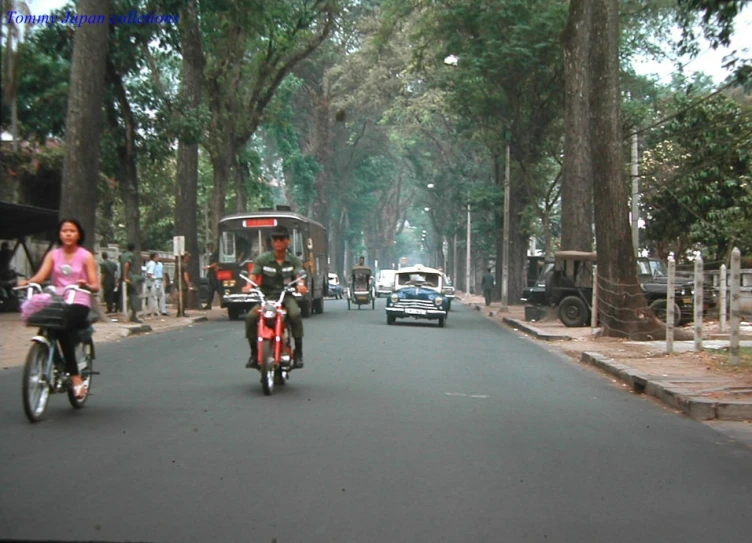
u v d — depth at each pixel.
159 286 27.09
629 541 5.07
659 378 12.07
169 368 13.09
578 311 26.08
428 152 67.19
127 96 24.30
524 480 6.45
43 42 22.80
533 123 35.69
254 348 10.84
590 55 20.91
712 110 30.30
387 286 52.72
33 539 4.75
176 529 5.03
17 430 7.82
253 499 5.70
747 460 7.50
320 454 7.08
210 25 29.05
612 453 7.57
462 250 84.94
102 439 7.48
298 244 28.08
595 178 21.05
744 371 12.86
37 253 30.38
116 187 35.78
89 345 9.20
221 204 33.97
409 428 8.36
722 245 32.34
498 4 31.81
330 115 61.69
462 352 17.33
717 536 5.20
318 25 35.25
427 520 5.35
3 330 18.73
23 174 29.39
